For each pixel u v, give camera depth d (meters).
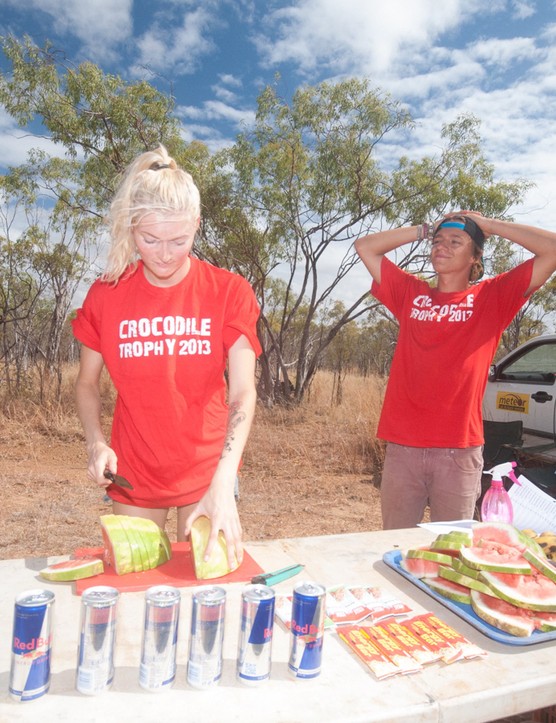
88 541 4.59
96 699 1.03
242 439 1.74
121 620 1.31
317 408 11.53
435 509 2.83
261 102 10.94
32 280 12.27
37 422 8.80
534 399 6.22
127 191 1.66
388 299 3.08
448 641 1.27
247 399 1.84
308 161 11.38
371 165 11.16
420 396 2.78
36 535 4.64
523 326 16.88
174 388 1.93
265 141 11.23
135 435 2.01
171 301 1.92
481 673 1.18
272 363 13.48
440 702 1.08
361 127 10.85
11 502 5.52
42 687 1.02
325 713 1.04
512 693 1.14
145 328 1.92
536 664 1.23
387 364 16.86
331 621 1.35
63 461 7.32
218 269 2.03
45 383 10.45
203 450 2.00
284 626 1.33
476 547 1.53
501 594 1.37
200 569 1.50
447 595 1.49
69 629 1.26
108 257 1.86
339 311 16.55
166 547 1.61
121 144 10.47
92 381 2.09
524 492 1.91
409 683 1.14
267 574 1.55
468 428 2.73
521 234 2.74
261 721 1.01
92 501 5.68
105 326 1.95
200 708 1.03
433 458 2.76
